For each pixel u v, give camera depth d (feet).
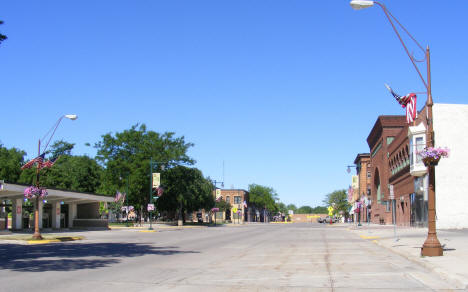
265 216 605.31
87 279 40.37
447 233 117.60
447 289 34.71
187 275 43.14
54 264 52.54
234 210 389.60
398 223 201.46
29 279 40.22
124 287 35.91
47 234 134.31
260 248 79.77
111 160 239.91
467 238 91.25
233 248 80.02
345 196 435.94
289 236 127.54
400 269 47.60
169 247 82.43
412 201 173.27
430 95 59.06
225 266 50.75
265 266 50.57
